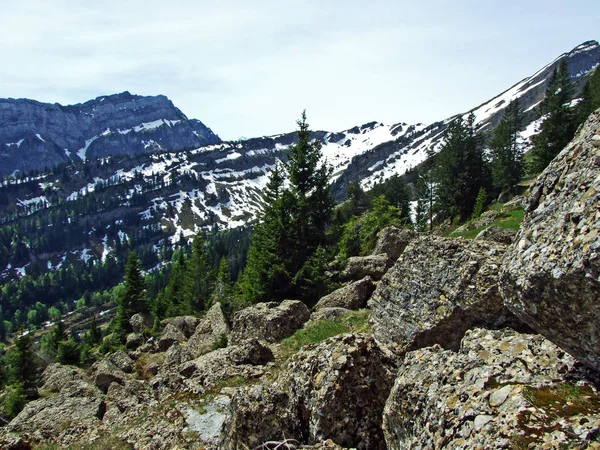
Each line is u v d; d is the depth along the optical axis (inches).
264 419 380.8
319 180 1409.9
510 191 2556.6
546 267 234.1
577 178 255.9
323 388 368.8
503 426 209.9
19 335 1750.7
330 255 1321.4
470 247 519.2
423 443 253.1
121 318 2628.0
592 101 2399.1
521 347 283.3
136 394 789.2
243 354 700.0
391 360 409.4
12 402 1134.4
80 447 586.2
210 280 2822.3
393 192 3752.5
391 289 614.5
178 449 492.4
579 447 180.9
